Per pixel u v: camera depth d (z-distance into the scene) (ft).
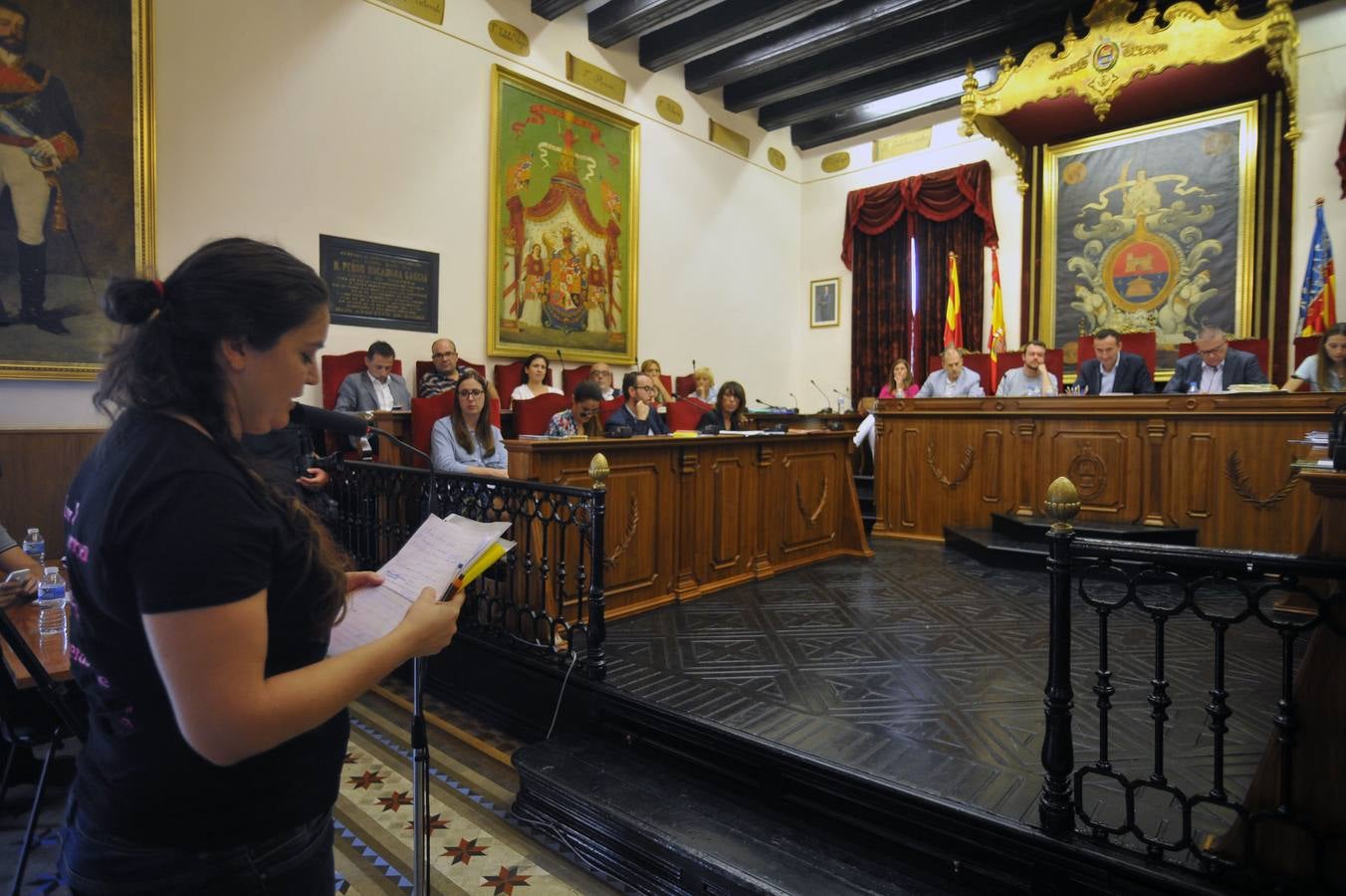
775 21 23.70
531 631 11.68
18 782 9.16
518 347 23.09
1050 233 27.96
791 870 7.00
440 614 3.56
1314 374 17.97
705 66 27.96
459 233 21.56
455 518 4.79
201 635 2.57
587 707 10.12
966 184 29.30
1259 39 20.57
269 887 3.11
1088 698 9.45
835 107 30.07
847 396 33.30
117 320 2.94
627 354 26.63
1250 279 24.31
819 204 33.99
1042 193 28.07
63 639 6.77
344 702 2.98
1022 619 12.97
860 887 6.75
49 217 14.64
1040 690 9.75
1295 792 5.54
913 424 21.20
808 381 34.40
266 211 17.80
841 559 18.31
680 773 8.92
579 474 12.23
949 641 11.76
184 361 2.89
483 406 14.29
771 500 16.47
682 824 7.77
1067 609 6.48
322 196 18.72
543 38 23.50
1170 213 25.67
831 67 27.37
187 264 3.02
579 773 8.89
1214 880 5.78
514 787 9.63
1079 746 8.11
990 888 6.68
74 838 3.01
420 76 20.52
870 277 32.30
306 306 3.07
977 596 14.53
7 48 14.07
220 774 2.93
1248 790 5.80
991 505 19.86
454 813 9.00
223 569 2.63
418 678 5.04
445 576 4.07
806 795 7.93
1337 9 22.91
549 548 11.71
